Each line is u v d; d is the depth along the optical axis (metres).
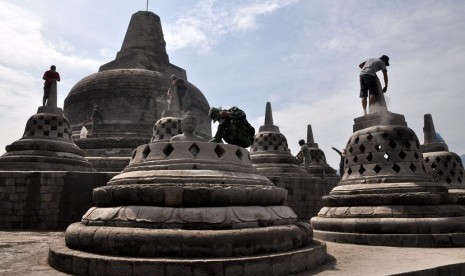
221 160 7.73
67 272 6.36
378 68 12.77
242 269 5.74
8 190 15.41
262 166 23.48
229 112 8.88
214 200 6.70
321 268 6.84
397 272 6.30
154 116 30.53
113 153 25.86
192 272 5.59
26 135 19.02
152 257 6.00
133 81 31.20
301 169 24.30
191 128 8.67
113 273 5.79
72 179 15.94
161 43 37.28
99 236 6.49
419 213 10.06
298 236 7.16
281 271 6.13
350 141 12.37
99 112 29.23
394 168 11.22
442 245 9.48
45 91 20.17
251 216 6.80
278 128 25.52
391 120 11.91
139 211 6.66
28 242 10.70
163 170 7.38
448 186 15.43
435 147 16.53
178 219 6.41
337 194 11.79
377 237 10.03
